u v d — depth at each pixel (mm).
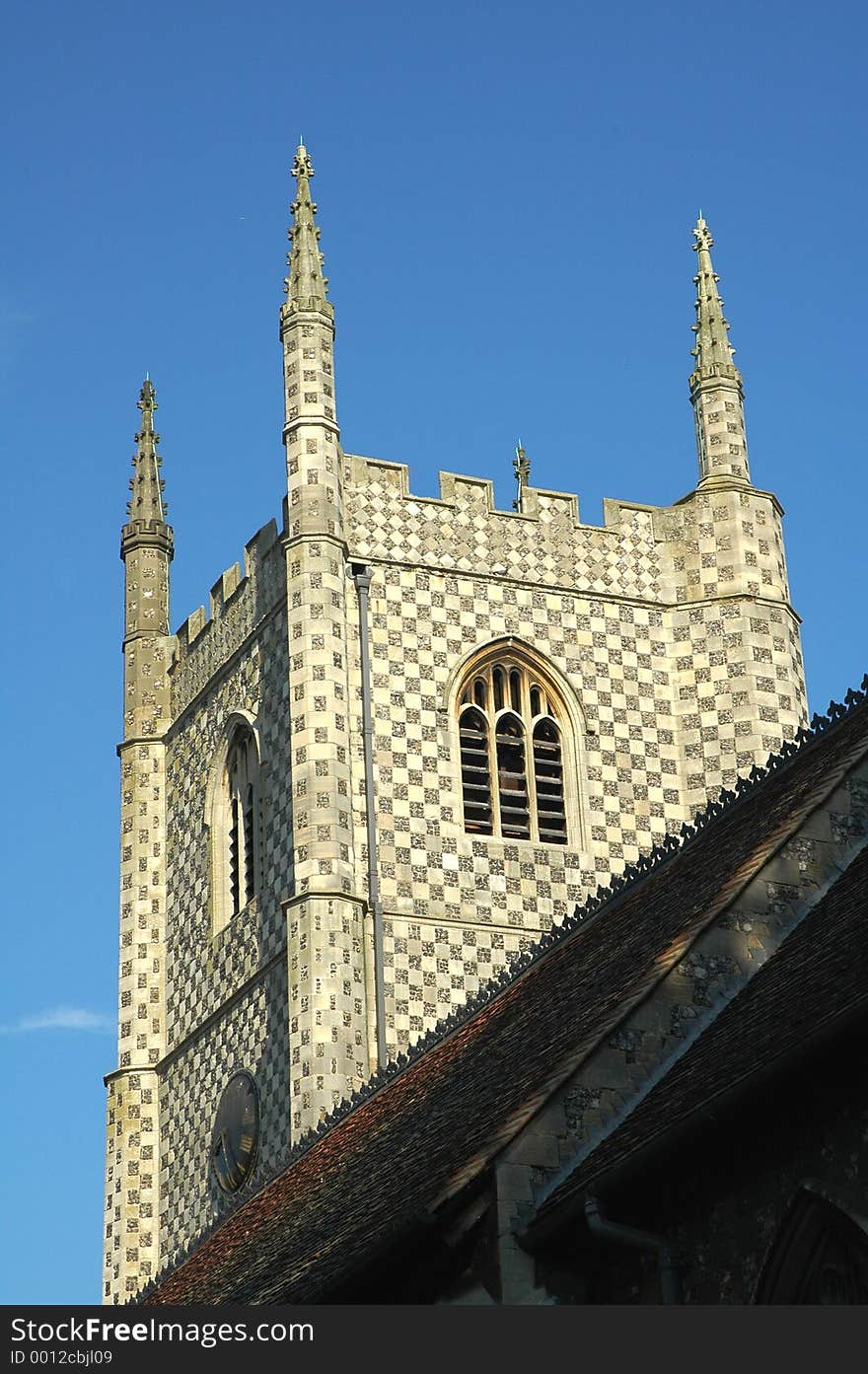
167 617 77500
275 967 66062
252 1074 66562
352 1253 34938
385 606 68062
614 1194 31781
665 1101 32719
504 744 68188
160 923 73938
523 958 44531
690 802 69250
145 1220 71250
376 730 66750
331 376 69750
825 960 32312
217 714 72125
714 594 71000
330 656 66812
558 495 71000
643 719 69688
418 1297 34094
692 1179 31438
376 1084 47938
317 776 65625
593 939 40781
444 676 67875
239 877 70000
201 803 72500
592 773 68500
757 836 36844
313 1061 62969
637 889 41250
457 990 64875
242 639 71188
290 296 70625
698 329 74562
